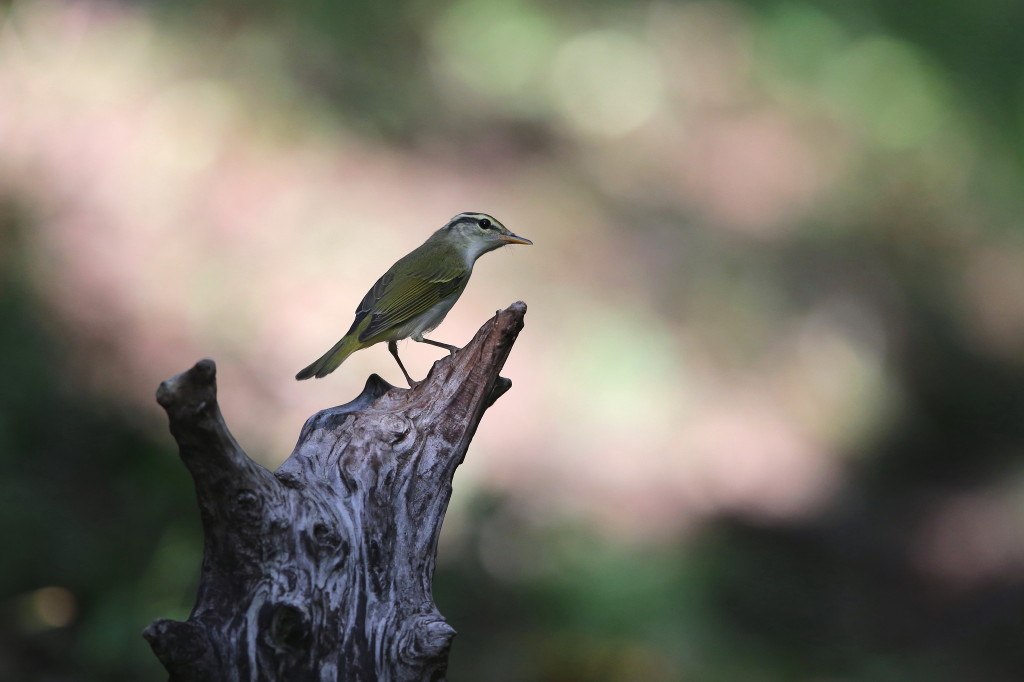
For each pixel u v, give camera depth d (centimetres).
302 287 1366
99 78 1449
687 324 1695
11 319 1105
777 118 2142
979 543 1435
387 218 1521
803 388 1705
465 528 1199
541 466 1366
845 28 2361
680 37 2184
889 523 1502
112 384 1134
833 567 1372
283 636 341
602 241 1722
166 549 911
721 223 1884
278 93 1595
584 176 1844
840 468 1620
